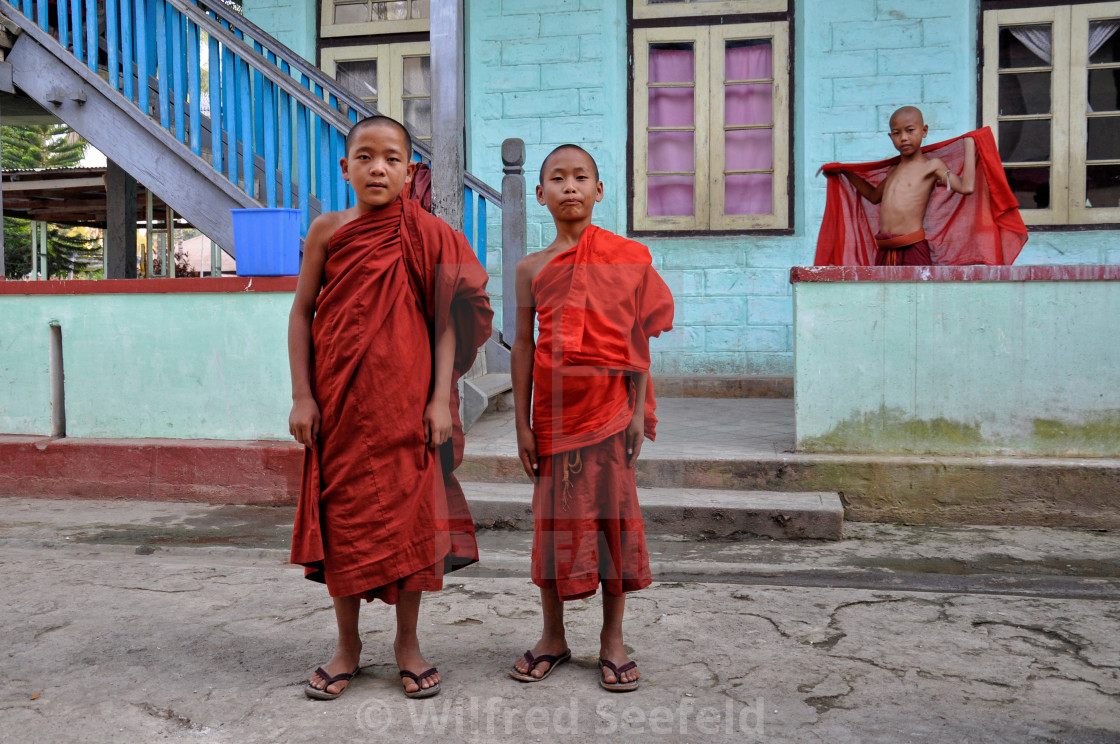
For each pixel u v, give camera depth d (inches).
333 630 112.3
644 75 283.7
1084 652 103.7
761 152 281.9
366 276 88.3
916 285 164.4
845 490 164.7
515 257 206.8
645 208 286.2
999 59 264.2
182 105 203.5
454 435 95.0
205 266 561.6
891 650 104.6
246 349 180.5
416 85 301.7
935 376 165.0
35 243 617.3
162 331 183.3
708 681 95.9
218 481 179.0
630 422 89.5
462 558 96.4
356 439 88.2
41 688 94.2
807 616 116.6
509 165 206.2
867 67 266.5
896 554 144.3
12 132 1059.9
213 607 120.7
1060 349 161.2
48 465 184.4
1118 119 260.1
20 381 188.2
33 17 223.3
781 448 175.6
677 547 149.7
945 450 165.5
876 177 205.8
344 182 199.8
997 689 93.4
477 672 99.0
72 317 186.1
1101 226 261.0
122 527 161.5
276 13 299.9
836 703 90.1
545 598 97.7
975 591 126.3
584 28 281.3
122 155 207.5
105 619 115.6
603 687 94.1
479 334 93.9
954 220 195.3
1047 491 159.5
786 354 274.8
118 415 185.8
